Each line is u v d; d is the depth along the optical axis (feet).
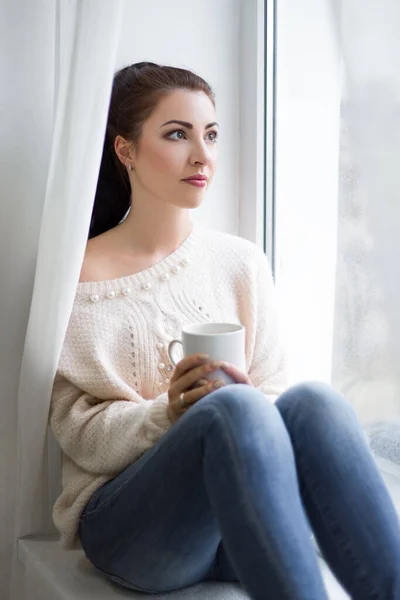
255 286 5.22
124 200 5.37
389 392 4.74
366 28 4.70
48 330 4.67
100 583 4.45
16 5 5.14
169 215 4.99
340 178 4.91
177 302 4.93
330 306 5.33
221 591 4.34
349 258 4.88
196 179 4.88
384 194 4.67
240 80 6.05
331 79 5.11
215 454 3.62
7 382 5.34
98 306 4.81
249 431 3.59
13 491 5.42
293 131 5.69
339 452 3.76
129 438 4.34
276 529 3.46
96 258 4.95
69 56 4.67
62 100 4.69
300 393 3.98
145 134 4.87
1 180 5.21
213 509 3.64
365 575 3.59
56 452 5.31
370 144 4.73
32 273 5.31
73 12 4.66
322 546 3.77
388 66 4.60
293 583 3.41
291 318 5.80
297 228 5.70
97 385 4.67
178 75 4.93
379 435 4.80
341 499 3.69
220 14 5.92
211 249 5.18
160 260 5.02
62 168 4.68
